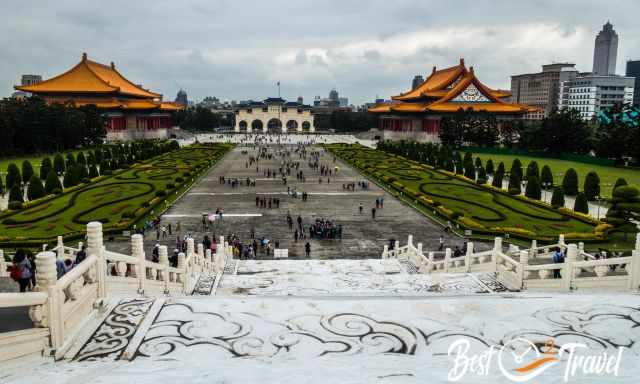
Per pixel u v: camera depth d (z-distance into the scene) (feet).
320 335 38.01
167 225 181.27
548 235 166.30
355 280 90.33
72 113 417.49
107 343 37.83
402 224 188.24
